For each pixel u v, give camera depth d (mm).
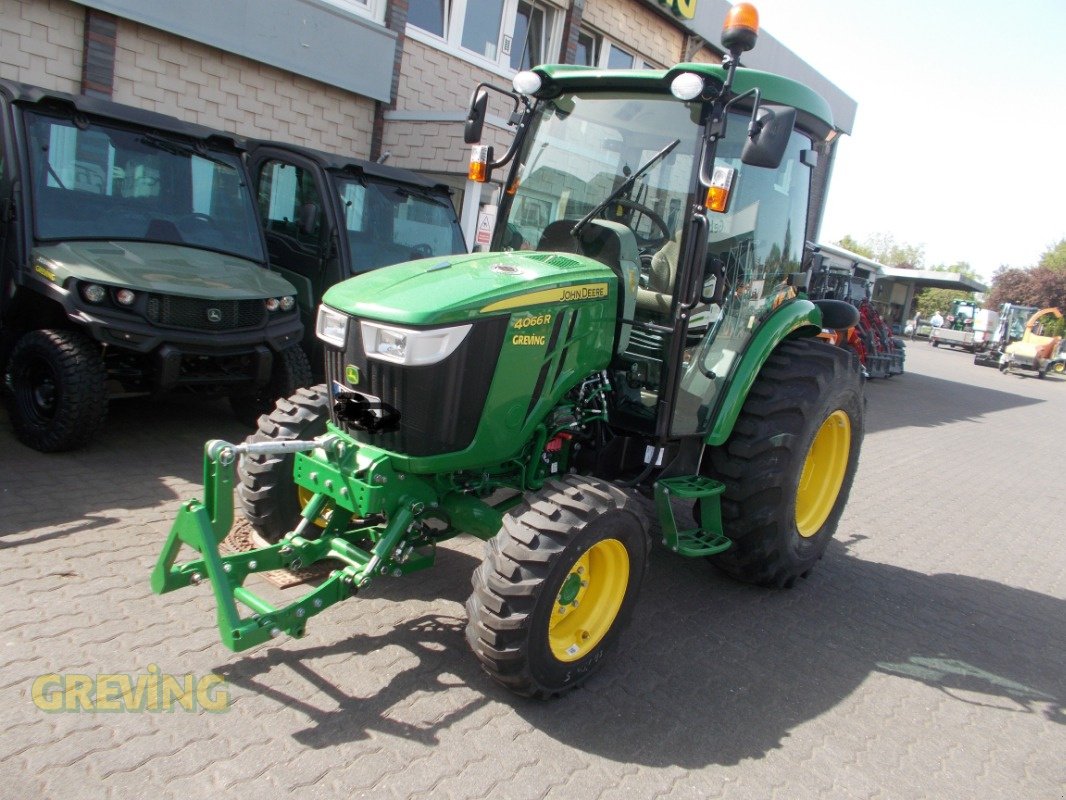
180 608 3314
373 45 9125
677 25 13281
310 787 2441
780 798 2768
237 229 5879
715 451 4145
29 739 2469
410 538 3148
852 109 18750
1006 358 27703
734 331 4055
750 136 3113
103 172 5223
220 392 5172
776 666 3686
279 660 3078
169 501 4297
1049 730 3514
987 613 4738
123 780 2357
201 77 7965
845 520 6289
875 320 17969
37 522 3838
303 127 8969
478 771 2633
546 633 2855
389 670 3119
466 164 8727
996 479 8867
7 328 4977
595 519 2926
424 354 2836
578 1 11281
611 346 3465
